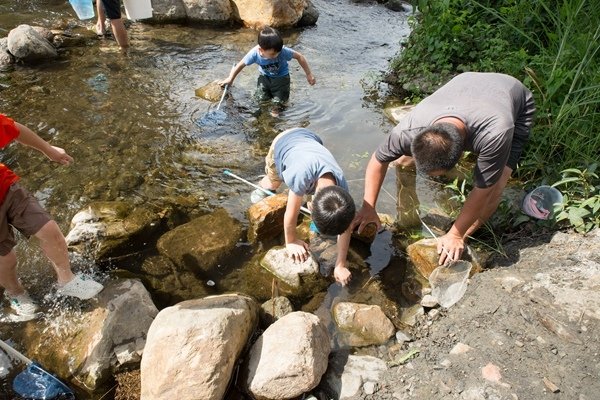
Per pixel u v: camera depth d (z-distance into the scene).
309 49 6.11
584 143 3.84
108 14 5.52
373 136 4.50
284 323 2.68
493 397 2.43
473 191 2.92
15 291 2.87
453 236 3.13
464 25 5.49
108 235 3.35
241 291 3.11
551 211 3.43
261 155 4.20
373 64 5.83
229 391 2.56
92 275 3.11
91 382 2.56
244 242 3.42
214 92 4.89
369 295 3.13
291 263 3.20
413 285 3.19
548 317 2.76
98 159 4.04
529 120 3.20
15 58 5.30
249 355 2.63
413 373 2.62
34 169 3.89
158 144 4.25
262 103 4.89
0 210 2.56
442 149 2.51
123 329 2.73
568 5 4.45
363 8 7.59
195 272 3.20
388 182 3.98
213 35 6.34
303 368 2.48
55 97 4.79
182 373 2.36
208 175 3.95
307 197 3.70
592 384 2.46
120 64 5.44
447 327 2.85
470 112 2.71
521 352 2.63
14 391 2.50
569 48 4.32
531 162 3.84
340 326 2.89
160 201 3.68
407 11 7.57
